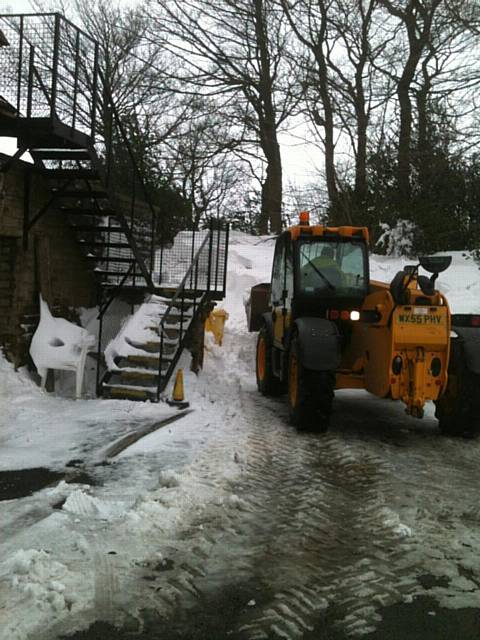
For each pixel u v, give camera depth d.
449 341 6.57
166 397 8.41
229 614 3.33
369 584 3.67
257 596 3.52
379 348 6.81
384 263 15.23
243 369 11.34
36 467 5.60
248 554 4.02
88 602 3.37
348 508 4.86
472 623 3.29
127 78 25.28
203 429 7.10
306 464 5.96
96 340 9.73
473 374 6.79
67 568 3.70
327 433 7.19
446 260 6.38
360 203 17.97
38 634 3.08
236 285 14.70
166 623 3.23
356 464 6.00
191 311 9.95
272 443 6.65
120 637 3.09
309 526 4.49
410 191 17.19
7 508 4.60
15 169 8.49
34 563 3.68
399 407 8.96
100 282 10.88
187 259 12.70
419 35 18.28
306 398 6.93
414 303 6.62
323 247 7.78
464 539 4.32
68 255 9.91
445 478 5.64
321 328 7.04
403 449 6.61
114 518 4.46
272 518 4.62
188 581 3.65
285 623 3.26
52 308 9.13
